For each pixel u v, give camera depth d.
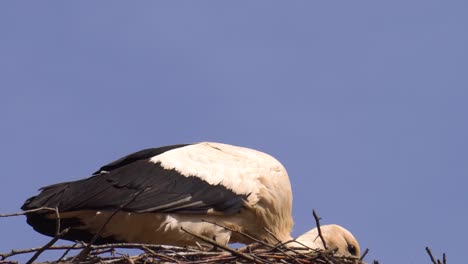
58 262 11.25
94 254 11.78
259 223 14.71
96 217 13.66
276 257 12.29
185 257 12.04
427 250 12.34
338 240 15.24
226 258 11.98
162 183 13.95
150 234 13.97
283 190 14.90
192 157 14.46
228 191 14.35
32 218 13.76
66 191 13.40
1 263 10.70
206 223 14.15
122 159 14.23
